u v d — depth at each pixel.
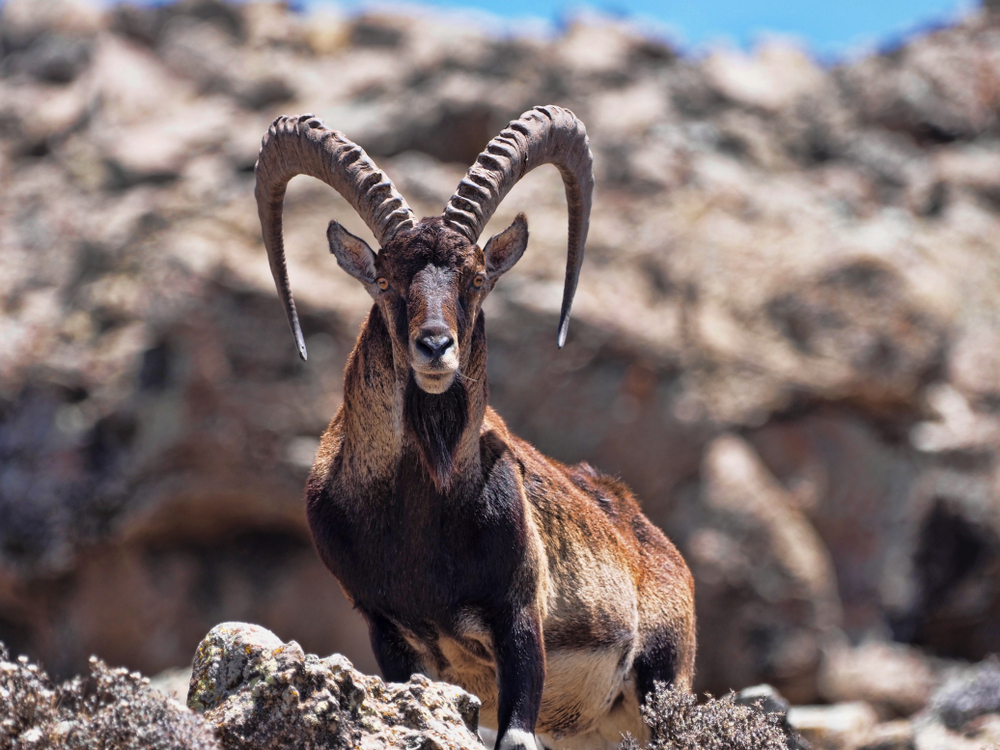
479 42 85.56
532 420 71.31
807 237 78.19
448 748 16.17
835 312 75.38
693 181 79.81
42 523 68.62
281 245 22.84
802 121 89.62
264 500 68.75
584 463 26.81
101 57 85.94
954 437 76.31
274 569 71.62
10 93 85.00
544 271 73.44
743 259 76.75
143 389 69.19
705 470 72.00
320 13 94.12
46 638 71.19
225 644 16.73
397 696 16.84
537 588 19.41
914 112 90.06
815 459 74.69
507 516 19.03
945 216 86.19
